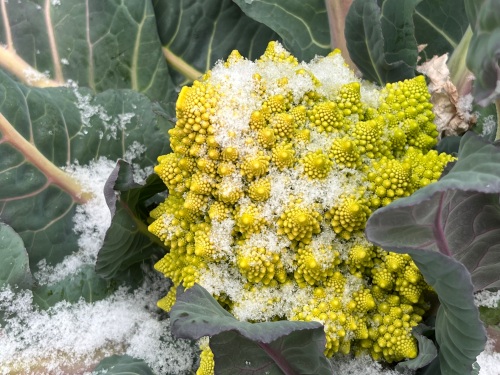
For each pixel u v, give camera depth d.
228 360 0.24
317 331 0.24
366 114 0.29
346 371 0.28
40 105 0.32
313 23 0.35
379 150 0.28
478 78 0.25
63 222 0.33
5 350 0.29
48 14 0.35
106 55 0.36
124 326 0.32
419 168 0.27
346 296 0.27
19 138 0.31
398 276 0.27
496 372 0.29
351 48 0.33
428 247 0.24
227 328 0.22
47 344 0.30
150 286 0.33
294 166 0.27
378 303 0.27
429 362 0.25
